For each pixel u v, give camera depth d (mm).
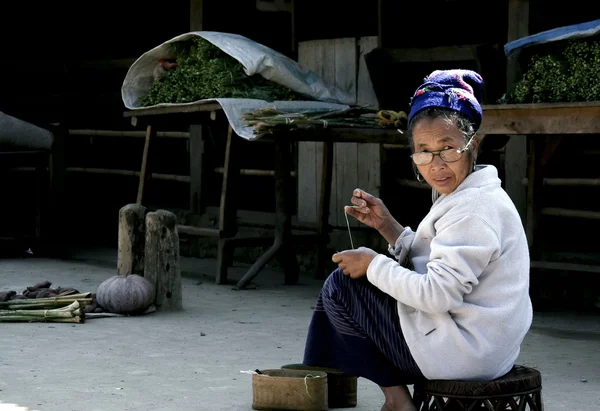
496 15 10156
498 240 3447
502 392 3387
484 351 3471
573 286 8516
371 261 3602
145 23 13328
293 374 4699
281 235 9523
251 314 7781
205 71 9336
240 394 5027
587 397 5078
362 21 10945
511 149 9031
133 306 7484
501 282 3502
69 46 13984
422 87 3541
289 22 11711
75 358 5941
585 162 9906
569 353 6387
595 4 9562
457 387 3412
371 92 10508
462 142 3455
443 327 3500
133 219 7898
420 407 3680
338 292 3750
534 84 7410
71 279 9711
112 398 4918
